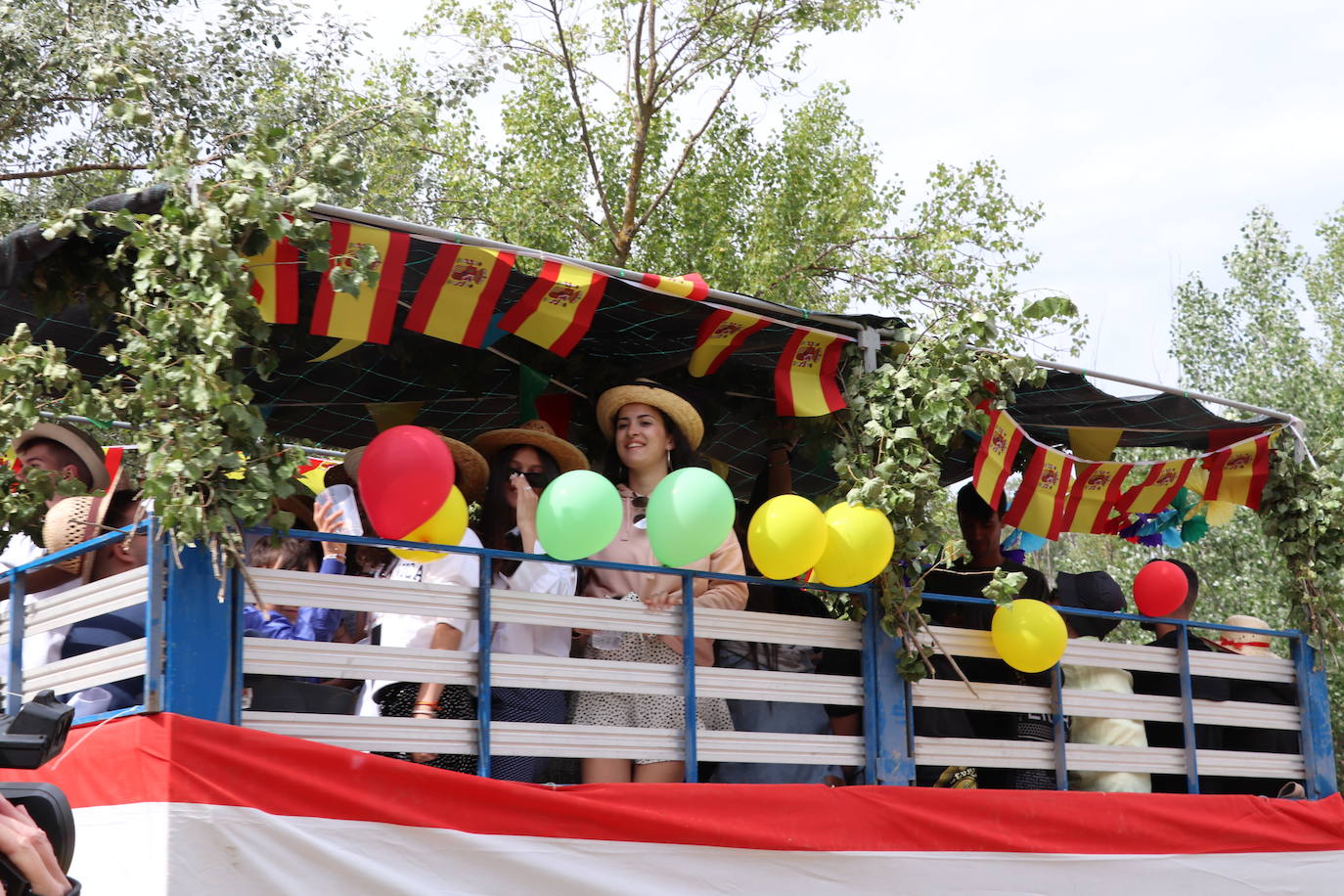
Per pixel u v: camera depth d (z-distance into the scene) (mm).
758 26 17406
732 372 6441
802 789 5102
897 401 5613
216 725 3875
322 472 7051
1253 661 7051
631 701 5082
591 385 6422
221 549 3938
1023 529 6434
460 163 16406
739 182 18734
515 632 5047
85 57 12172
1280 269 17766
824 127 19375
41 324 5211
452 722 4473
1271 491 7414
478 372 6410
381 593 4414
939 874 5359
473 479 5492
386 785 4148
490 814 4336
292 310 4453
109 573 4777
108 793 3898
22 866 1769
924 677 5652
